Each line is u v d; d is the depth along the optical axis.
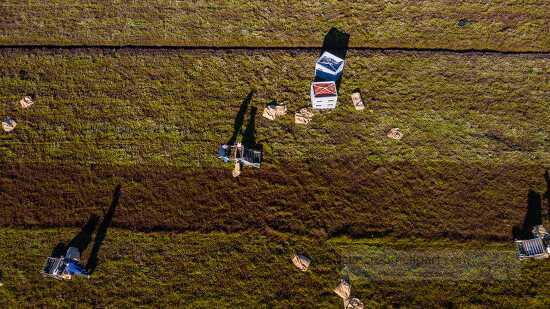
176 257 21.75
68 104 25.16
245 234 22.17
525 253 21.00
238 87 25.62
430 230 22.12
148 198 22.95
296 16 27.84
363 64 26.16
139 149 24.02
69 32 27.41
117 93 25.47
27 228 22.28
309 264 21.48
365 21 27.64
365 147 23.97
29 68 26.27
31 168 23.64
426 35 27.20
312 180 23.27
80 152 23.98
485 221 22.28
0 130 24.53
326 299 20.86
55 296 20.97
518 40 26.98
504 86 25.44
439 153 23.77
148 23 27.64
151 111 24.94
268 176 23.36
